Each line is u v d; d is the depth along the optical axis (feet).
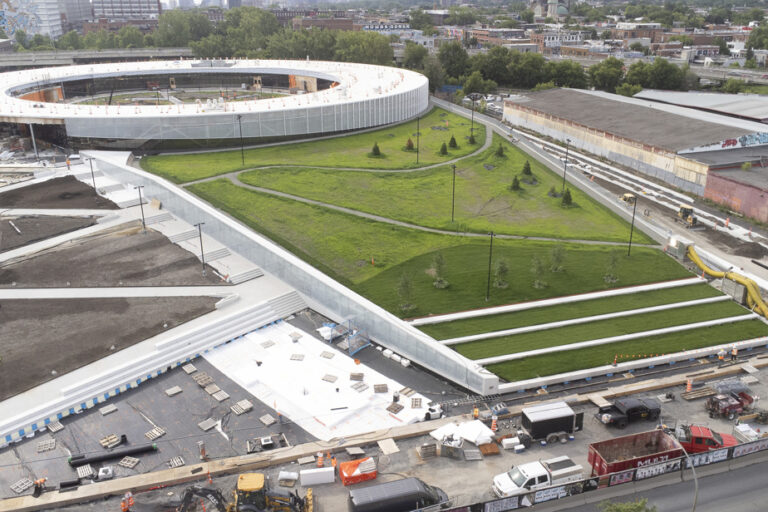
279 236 371.15
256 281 341.21
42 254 361.10
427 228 393.50
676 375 266.16
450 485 210.18
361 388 263.08
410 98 649.20
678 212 434.71
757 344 285.23
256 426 241.35
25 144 542.16
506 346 280.10
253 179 453.99
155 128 518.78
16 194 442.91
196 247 373.61
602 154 572.51
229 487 210.18
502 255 360.28
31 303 311.47
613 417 234.58
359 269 341.62
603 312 306.14
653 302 316.40
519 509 198.39
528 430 227.40
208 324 294.46
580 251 368.48
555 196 456.45
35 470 218.38
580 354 276.00
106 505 204.03
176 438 234.17
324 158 512.22
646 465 206.59
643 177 517.55
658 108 623.36
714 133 517.14
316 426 241.35
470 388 261.85
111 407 249.75
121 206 423.64
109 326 293.23
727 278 326.24
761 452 220.02
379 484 199.52
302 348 292.40
